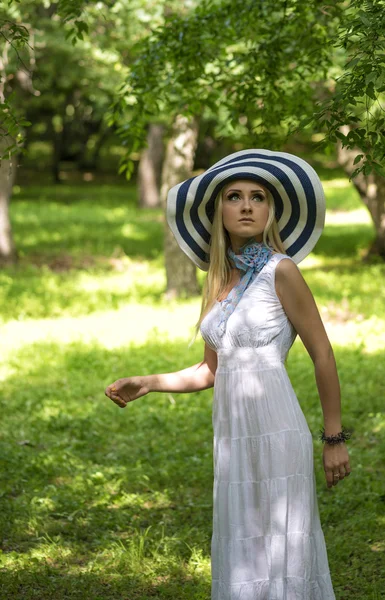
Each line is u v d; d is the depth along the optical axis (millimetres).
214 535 3365
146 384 3652
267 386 3275
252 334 3289
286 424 3256
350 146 4008
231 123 6484
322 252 21484
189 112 6660
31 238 24828
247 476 3279
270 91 6188
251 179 3344
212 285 3439
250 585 3250
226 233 3465
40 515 5906
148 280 18469
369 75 3762
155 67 6449
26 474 6793
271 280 3295
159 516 5977
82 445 7652
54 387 9867
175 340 12102
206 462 7023
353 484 6316
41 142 58969
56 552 5230
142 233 26688
